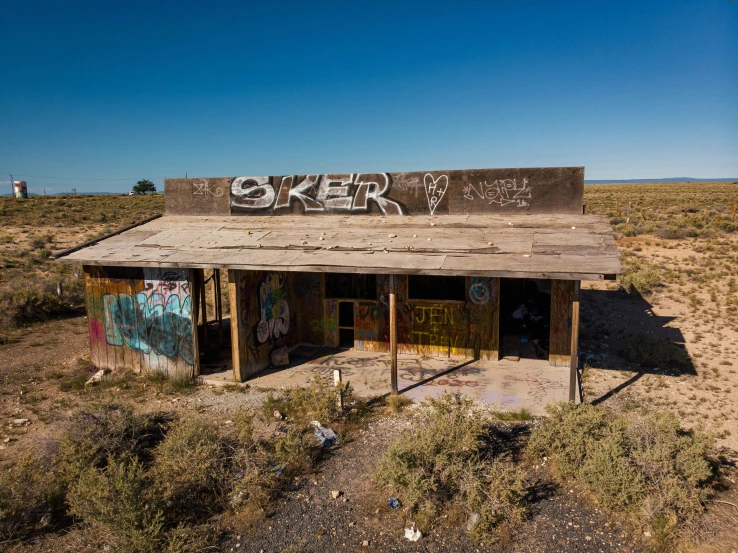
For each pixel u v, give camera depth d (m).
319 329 12.04
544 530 5.30
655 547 4.99
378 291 11.44
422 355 11.30
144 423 7.50
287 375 10.23
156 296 10.09
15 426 7.89
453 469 5.81
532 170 11.13
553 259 8.29
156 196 77.81
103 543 5.11
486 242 9.48
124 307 10.44
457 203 11.64
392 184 12.01
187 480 5.94
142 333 10.35
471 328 10.88
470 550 5.07
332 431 7.42
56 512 5.72
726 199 53.03
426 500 5.63
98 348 10.88
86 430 6.86
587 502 5.73
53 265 24.42
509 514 5.45
